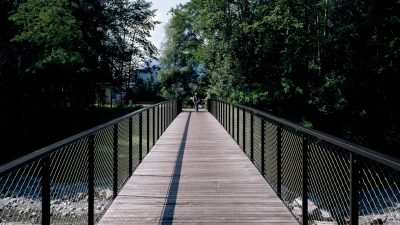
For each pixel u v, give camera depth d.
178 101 31.75
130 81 51.75
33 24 27.58
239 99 27.72
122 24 45.97
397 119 27.73
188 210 5.58
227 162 9.41
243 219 5.17
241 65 28.86
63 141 3.35
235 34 28.44
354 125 27.94
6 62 29.36
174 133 15.91
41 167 2.90
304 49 28.25
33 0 27.48
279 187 6.14
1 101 29.83
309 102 27.84
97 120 38.25
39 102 33.50
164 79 60.25
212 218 5.22
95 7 39.44
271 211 5.54
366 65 27.89
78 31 29.89
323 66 28.19
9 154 28.56
